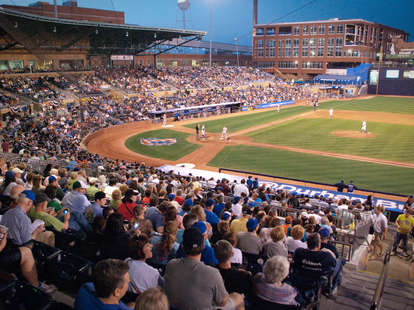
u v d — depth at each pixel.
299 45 120.38
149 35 65.88
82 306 3.62
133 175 19.55
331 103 86.38
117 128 50.53
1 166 15.43
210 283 4.14
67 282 5.59
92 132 45.56
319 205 18.38
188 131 50.91
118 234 6.02
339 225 13.06
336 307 6.29
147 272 4.80
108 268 3.50
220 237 7.54
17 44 44.12
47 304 4.00
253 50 130.12
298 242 7.71
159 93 68.25
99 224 6.80
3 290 4.08
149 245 4.91
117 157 36.66
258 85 94.12
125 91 62.31
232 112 71.94
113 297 3.59
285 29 123.12
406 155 35.66
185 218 6.74
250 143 42.66
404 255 10.84
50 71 51.12
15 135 33.38
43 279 5.77
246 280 5.03
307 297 5.53
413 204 15.76
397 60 113.00
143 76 70.44
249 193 18.70
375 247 10.82
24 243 5.77
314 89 102.44
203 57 112.38
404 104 81.44
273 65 127.19
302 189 24.55
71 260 5.64
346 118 61.25
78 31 46.41
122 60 71.25
